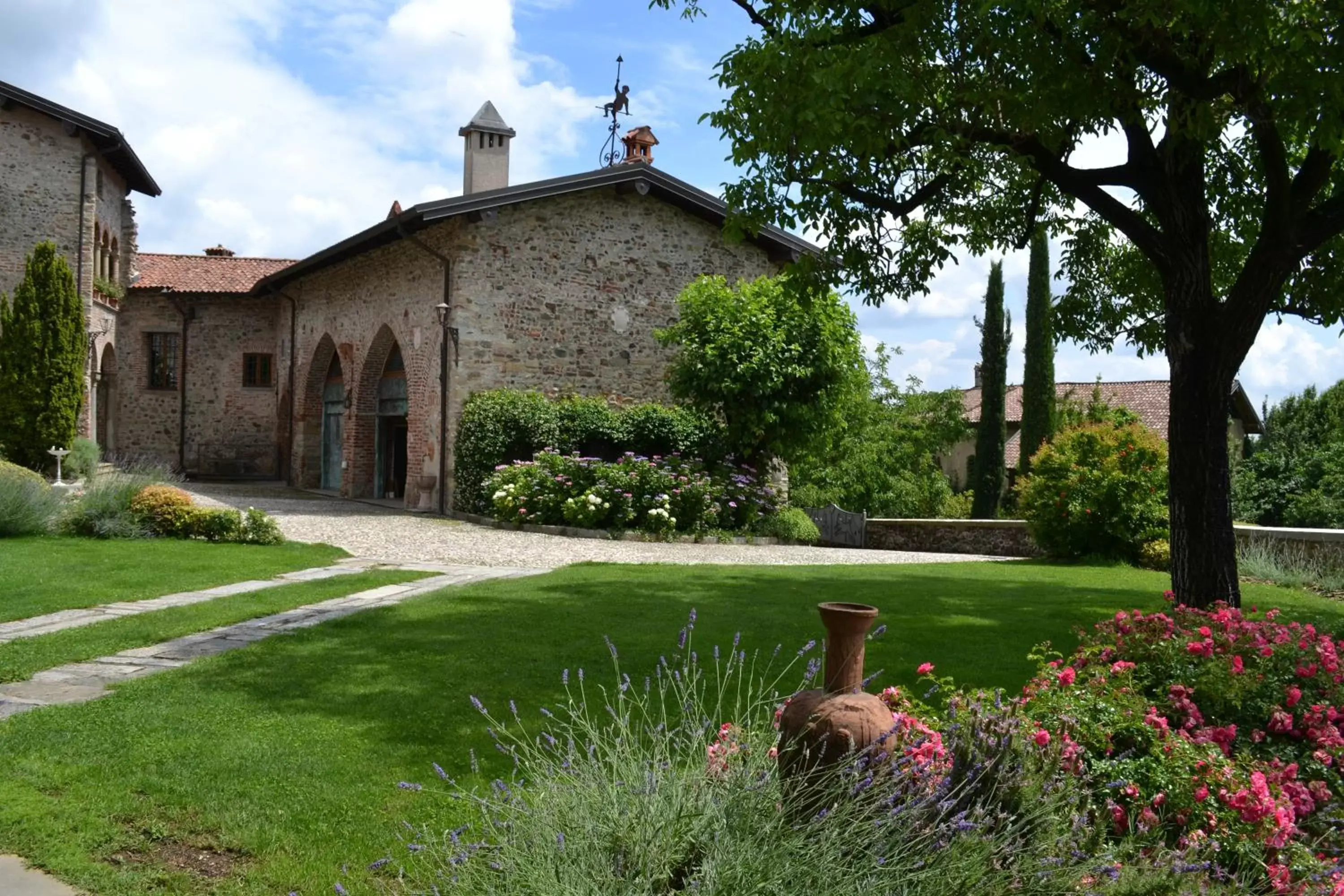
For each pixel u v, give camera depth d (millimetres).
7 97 20641
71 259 21594
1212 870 2887
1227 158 8523
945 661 6137
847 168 7680
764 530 16531
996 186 9195
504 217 16781
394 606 7855
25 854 3404
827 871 2400
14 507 11766
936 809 2693
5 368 19359
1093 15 6184
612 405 17750
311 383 23500
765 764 2863
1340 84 5637
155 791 3924
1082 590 9812
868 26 7434
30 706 5043
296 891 3176
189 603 8062
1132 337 9953
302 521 15281
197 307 26562
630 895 2336
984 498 29000
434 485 17219
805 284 8562
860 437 27312
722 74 7535
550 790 2820
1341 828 3371
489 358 16703
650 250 18219
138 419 26406
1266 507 17234
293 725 4734
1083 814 2984
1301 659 4520
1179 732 3693
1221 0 5508
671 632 6902
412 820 3697
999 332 29188
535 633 6809
